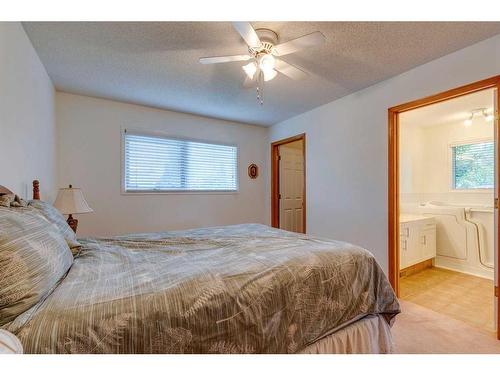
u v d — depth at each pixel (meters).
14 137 1.58
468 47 1.95
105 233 3.13
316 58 2.13
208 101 3.19
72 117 2.94
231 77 2.51
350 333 1.41
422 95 2.25
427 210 3.66
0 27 1.38
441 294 2.62
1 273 0.74
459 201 3.77
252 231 2.24
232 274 1.12
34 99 1.99
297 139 3.86
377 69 2.34
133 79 2.55
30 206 1.32
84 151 3.00
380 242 2.63
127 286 0.97
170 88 2.78
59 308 0.79
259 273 1.16
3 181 1.42
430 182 4.09
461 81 1.99
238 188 4.21
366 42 1.89
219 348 0.94
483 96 2.81
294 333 1.16
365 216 2.79
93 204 3.06
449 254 3.43
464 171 3.77
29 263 0.82
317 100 3.15
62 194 2.16
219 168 4.04
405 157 3.92
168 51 2.03
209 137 3.92
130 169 3.31
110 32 1.78
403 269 3.10
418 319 2.09
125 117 3.25
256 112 3.65
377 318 1.55
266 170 4.52
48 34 1.80
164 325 0.85
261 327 1.05
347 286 1.39
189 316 0.90
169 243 1.78
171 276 1.08
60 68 2.31
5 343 0.62
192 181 3.79
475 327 1.97
